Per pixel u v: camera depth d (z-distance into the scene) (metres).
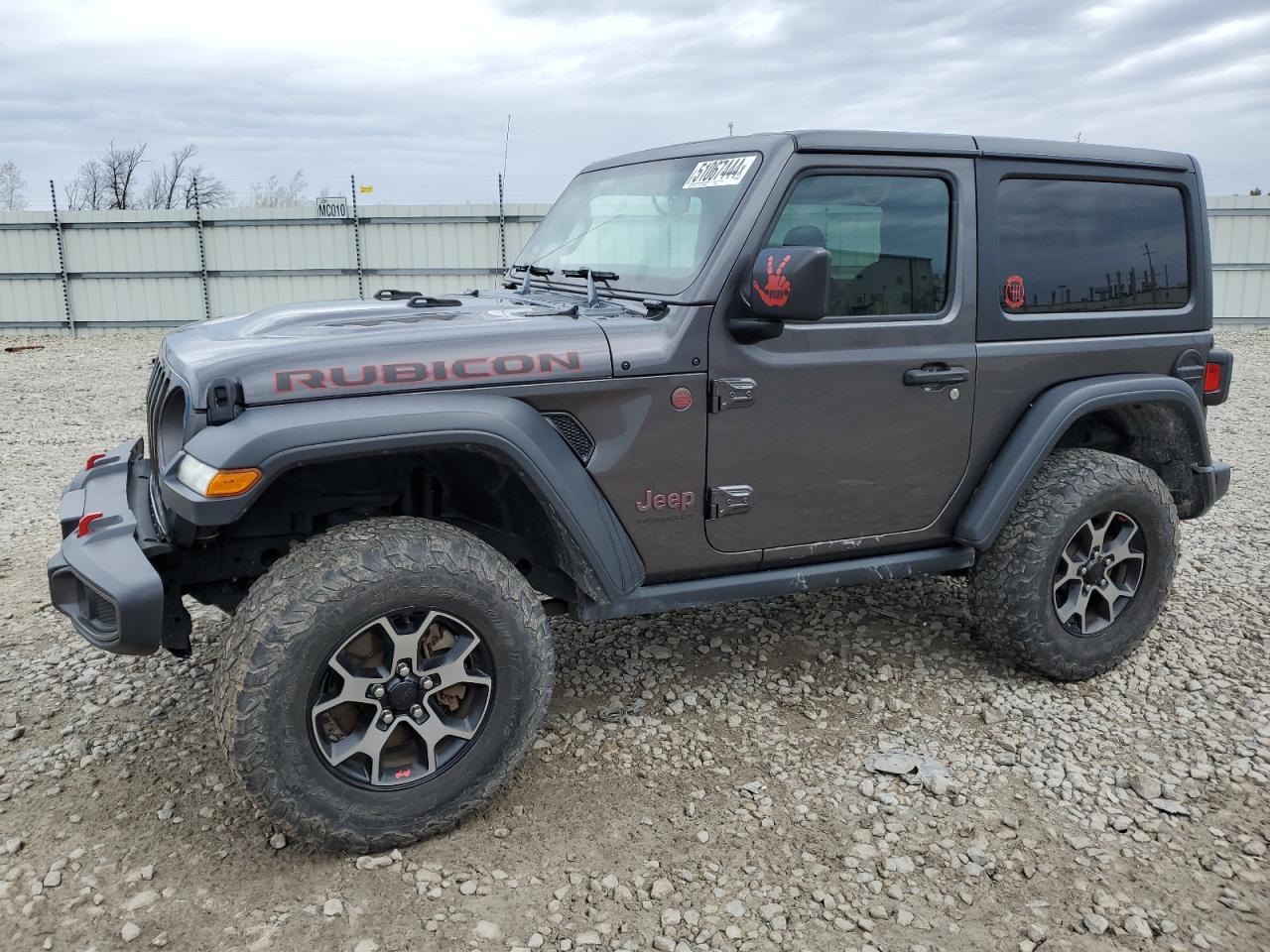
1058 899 2.54
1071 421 3.51
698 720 3.46
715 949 2.36
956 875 2.64
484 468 2.94
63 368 14.12
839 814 2.91
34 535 5.68
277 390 2.49
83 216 18.72
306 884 2.57
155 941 2.35
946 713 3.53
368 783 2.62
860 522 3.36
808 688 3.71
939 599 4.60
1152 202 3.79
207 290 19.22
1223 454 8.06
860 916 2.48
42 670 3.80
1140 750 3.28
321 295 19.28
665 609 3.10
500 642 2.71
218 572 2.96
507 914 2.47
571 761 3.20
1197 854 2.73
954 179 3.32
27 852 2.69
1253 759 3.21
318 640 2.46
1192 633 4.21
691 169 3.32
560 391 2.78
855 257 3.19
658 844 2.76
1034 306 3.53
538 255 3.96
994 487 3.46
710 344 2.96
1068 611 3.63
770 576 3.27
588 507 2.84
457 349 2.69
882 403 3.25
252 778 2.46
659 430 2.94
